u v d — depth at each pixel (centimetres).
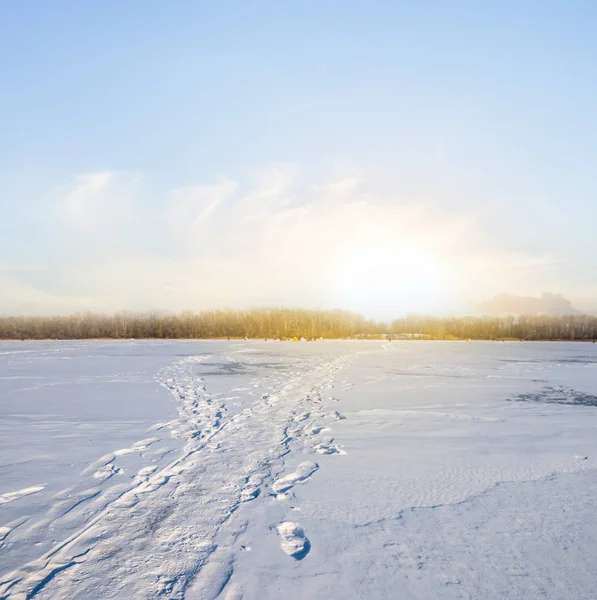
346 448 669
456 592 301
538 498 473
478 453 644
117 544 368
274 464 589
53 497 472
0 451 646
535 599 294
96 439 716
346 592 300
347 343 5059
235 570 328
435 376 1673
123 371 1769
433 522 412
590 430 791
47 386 1329
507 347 4412
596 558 348
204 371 1809
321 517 422
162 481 523
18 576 321
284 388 1325
